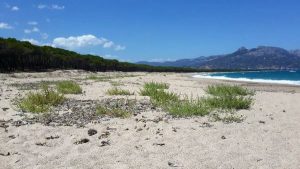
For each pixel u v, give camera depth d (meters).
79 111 12.48
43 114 11.66
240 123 10.73
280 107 14.73
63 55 74.38
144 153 7.36
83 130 9.45
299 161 6.87
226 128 9.89
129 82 33.12
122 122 10.59
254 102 15.95
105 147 7.82
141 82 34.75
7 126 9.73
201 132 9.32
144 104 14.48
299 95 20.70
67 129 9.55
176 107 12.49
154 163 6.71
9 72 49.25
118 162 6.79
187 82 39.19
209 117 11.62
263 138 8.73
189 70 168.00
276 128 10.02
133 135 8.94
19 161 6.83
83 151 7.52
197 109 12.28
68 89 19.52
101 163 6.72
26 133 9.02
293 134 9.23
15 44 57.94
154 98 15.91
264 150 7.63
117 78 43.78
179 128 9.80
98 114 11.88
